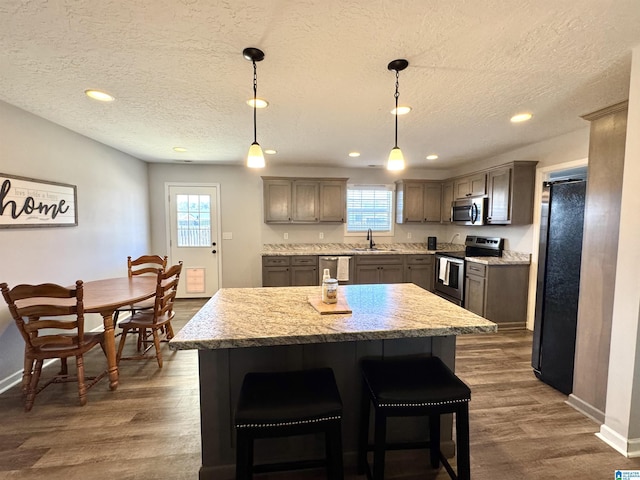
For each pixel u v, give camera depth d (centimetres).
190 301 506
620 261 174
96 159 357
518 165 366
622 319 175
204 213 514
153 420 205
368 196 546
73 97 230
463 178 467
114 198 395
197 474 161
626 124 182
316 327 140
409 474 164
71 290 211
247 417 120
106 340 240
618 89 214
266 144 370
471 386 249
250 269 529
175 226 510
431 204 527
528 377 265
